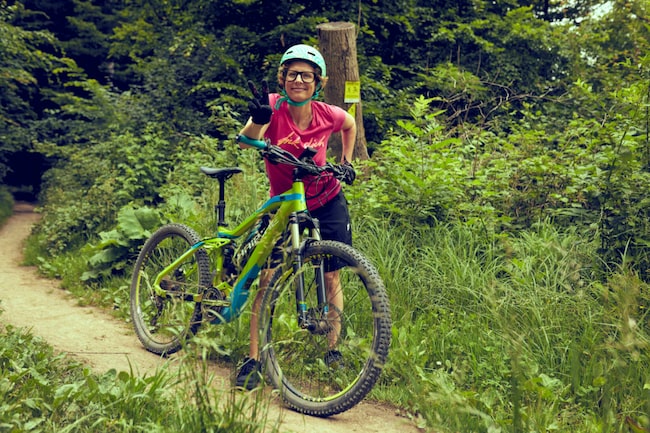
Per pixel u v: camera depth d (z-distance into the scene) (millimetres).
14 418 2562
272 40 12328
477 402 3225
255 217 3717
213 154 8430
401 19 12461
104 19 23422
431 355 3883
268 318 3395
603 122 6301
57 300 5586
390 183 5824
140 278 4520
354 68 7121
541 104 12570
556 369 3641
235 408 2572
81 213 8203
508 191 5852
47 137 18734
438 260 4742
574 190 5398
